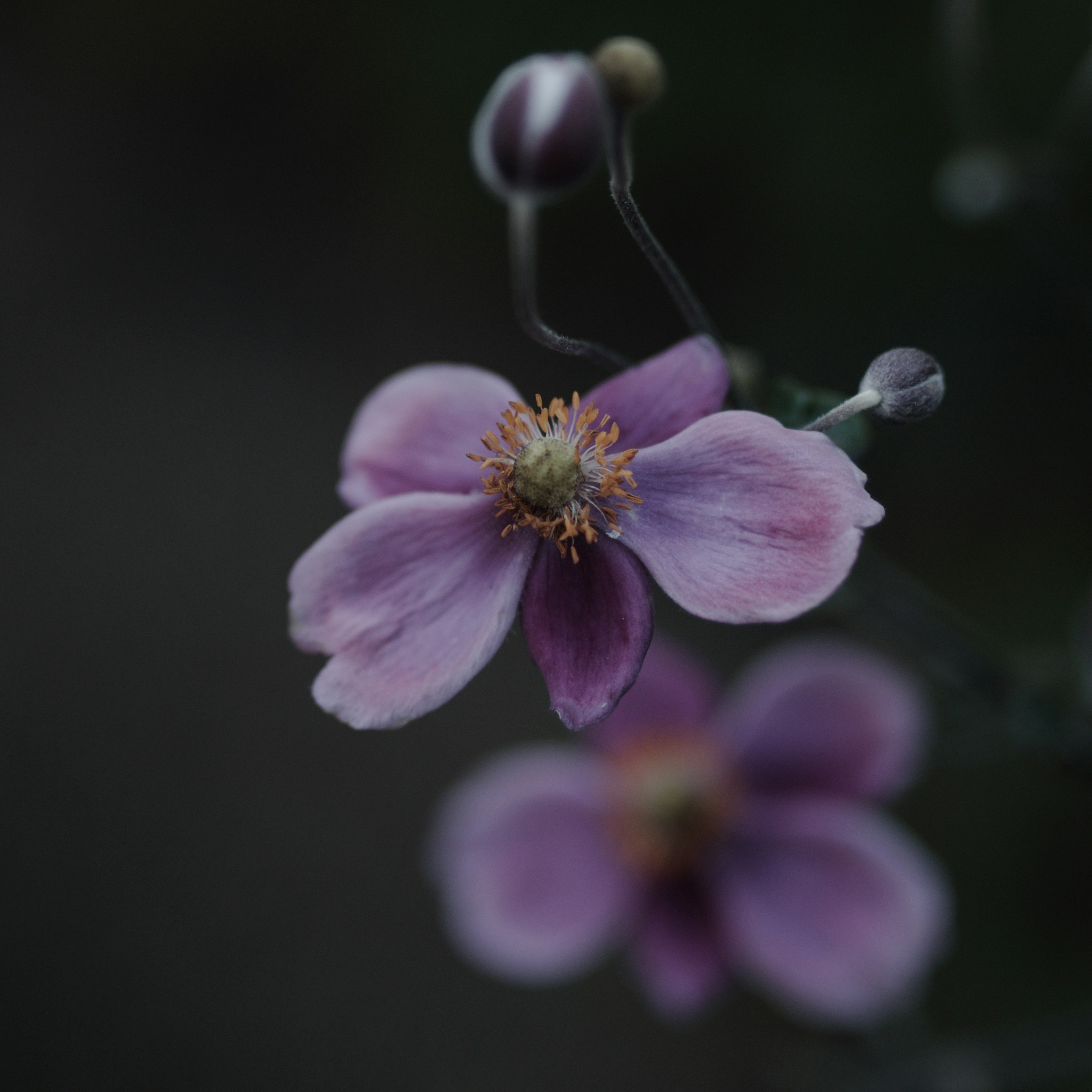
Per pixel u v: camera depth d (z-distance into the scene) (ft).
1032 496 3.99
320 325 5.55
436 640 1.66
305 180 5.63
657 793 2.27
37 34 6.06
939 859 3.86
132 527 5.53
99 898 5.17
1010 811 3.78
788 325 4.37
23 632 5.49
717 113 4.37
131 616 5.43
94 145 5.93
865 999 2.13
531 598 1.67
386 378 5.36
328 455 5.40
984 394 4.05
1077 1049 2.24
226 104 5.78
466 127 5.11
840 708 2.10
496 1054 4.67
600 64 1.70
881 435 4.16
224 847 5.11
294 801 5.12
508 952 2.40
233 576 5.39
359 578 1.67
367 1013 4.85
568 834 2.41
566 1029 4.64
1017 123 3.75
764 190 4.40
